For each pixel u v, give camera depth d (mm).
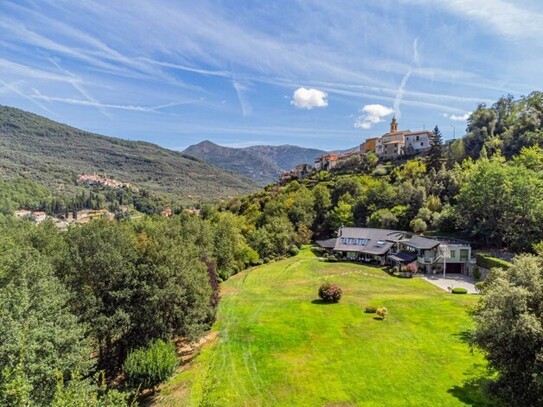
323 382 22562
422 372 22844
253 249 72438
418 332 29750
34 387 14930
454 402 19156
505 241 55688
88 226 32375
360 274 55438
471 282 48719
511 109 95375
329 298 40219
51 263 27359
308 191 100125
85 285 26250
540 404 14320
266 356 27109
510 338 14789
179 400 22000
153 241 30078
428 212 69250
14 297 18141
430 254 55281
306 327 32750
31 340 15391
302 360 26016
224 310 39719
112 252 27688
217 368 25594
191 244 38562
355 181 94688
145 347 25531
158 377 22547
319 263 64625
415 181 81938
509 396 15523
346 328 31828
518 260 17453
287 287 49656
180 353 29938
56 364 16266
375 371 23453
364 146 145500
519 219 53281
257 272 61312
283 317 36094
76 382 12727
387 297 41219
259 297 44875
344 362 25156
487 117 94625
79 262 26781
